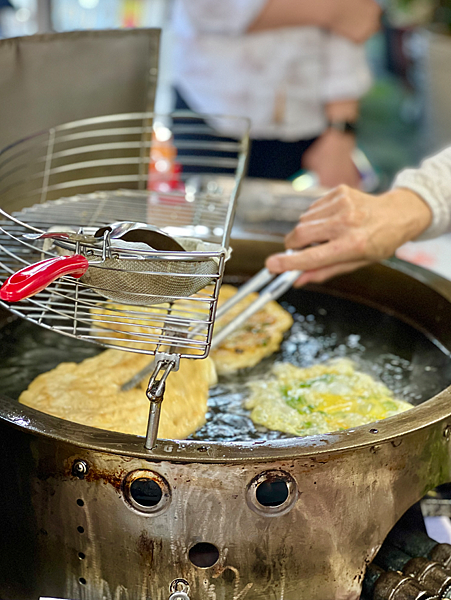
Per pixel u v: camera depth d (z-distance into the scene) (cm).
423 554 90
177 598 79
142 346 118
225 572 78
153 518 75
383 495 81
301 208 197
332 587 83
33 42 122
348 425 104
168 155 189
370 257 117
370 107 610
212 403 111
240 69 236
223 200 138
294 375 120
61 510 79
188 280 72
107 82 137
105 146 142
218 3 225
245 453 72
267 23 228
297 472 74
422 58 373
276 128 249
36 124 130
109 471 74
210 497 74
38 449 77
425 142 386
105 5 215
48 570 84
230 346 125
